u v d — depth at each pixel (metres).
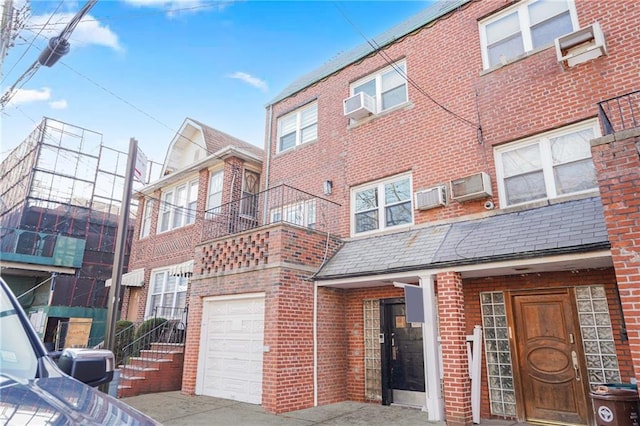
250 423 7.02
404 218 9.75
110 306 6.74
